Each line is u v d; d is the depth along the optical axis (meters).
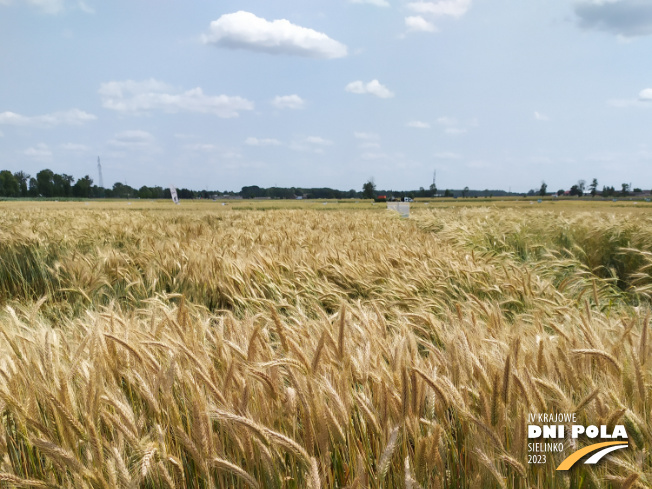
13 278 7.09
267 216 19.86
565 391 2.16
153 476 1.77
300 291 5.08
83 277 5.78
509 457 1.65
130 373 2.23
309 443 1.79
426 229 16.09
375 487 1.75
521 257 9.03
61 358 2.57
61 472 1.73
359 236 10.62
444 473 1.87
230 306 5.43
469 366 2.16
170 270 6.38
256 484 1.62
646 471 1.69
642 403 1.93
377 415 2.00
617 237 8.19
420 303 4.36
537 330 2.98
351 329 3.01
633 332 2.78
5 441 1.87
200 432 1.67
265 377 1.95
